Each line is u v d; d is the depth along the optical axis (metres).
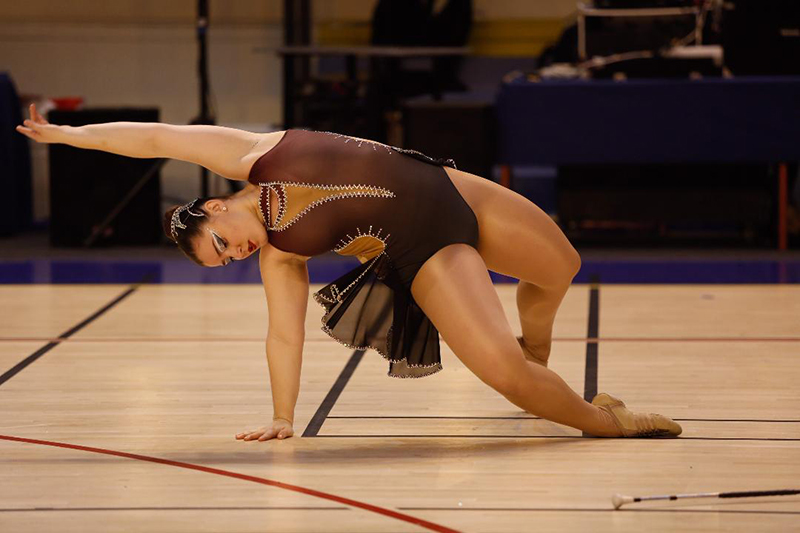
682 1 24.36
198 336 16.27
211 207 10.38
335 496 9.52
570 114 22.59
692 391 13.04
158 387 13.45
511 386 10.27
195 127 10.62
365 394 13.01
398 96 28.64
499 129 23.00
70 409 12.48
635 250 23.67
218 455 10.72
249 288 20.00
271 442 11.14
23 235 26.81
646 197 23.69
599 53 24.41
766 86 22.22
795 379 13.53
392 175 10.36
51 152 24.52
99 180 24.61
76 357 15.04
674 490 9.59
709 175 23.64
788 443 10.93
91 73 35.78
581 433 11.36
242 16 35.78
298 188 10.31
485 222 10.70
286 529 8.77
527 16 35.62
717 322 16.84
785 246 23.48
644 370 14.06
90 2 35.62
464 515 9.04
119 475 10.13
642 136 22.55
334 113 27.45
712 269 21.39
